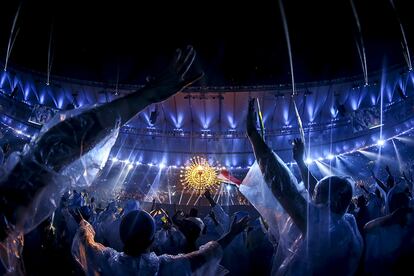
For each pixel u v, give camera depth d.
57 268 5.68
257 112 3.10
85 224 3.12
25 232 2.16
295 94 29.61
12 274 2.27
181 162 30.59
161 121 32.19
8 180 2.07
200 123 32.09
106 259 2.73
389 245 2.97
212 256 2.76
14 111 24.62
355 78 28.52
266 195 3.14
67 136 2.14
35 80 27.70
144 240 2.71
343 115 27.92
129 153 30.22
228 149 30.92
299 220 2.78
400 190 3.52
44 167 2.09
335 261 2.79
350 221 3.08
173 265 2.69
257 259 5.70
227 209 16.11
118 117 2.25
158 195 29.08
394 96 27.72
